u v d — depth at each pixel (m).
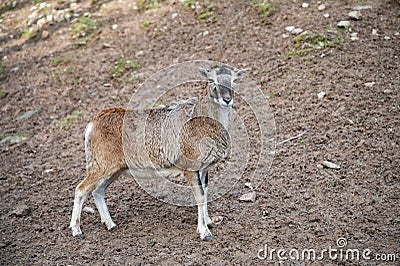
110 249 9.15
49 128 14.18
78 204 9.60
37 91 15.80
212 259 8.69
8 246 9.56
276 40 15.28
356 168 10.71
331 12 15.76
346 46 14.39
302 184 10.52
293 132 12.12
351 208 9.69
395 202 9.70
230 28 16.34
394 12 15.39
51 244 9.48
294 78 13.76
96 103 14.70
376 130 11.62
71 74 16.12
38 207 10.88
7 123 14.80
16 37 18.86
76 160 12.63
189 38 16.42
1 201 11.28
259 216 9.82
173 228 9.70
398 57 13.71
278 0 16.83
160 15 17.80
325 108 12.55
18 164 12.85
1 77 16.92
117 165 9.49
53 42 17.91
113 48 16.80
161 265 8.60
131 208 10.49
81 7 19.38
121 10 18.62
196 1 17.92
